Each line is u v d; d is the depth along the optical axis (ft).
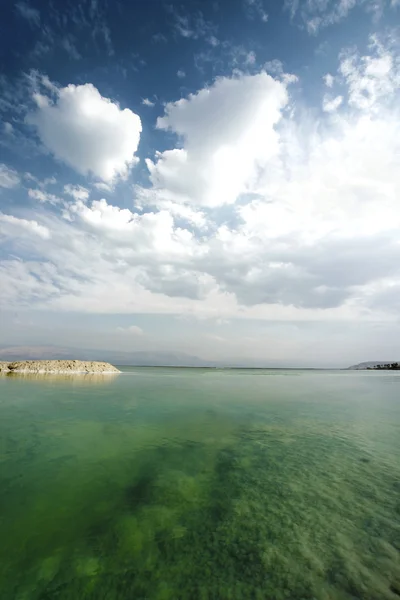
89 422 50.49
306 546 19.90
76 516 23.12
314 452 37.78
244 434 45.57
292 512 23.97
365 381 160.86
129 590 16.28
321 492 27.25
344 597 15.94
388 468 32.78
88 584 16.63
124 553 19.11
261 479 29.89
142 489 27.63
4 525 21.79
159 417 55.42
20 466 32.07
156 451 37.60
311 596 15.99
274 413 61.05
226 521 22.66
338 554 19.19
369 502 25.52
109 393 83.82
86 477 29.91
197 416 56.80
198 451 37.83
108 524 22.13
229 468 32.58
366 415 60.29
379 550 19.58
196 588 16.46
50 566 17.89
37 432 43.98
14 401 67.10
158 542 20.20
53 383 102.83
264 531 21.48
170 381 135.44
